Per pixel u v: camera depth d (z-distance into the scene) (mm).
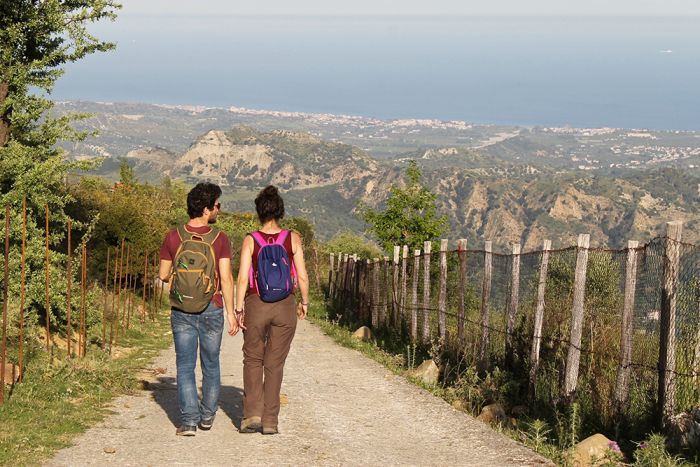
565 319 10352
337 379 11039
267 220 7223
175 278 7137
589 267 10570
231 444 6961
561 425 8109
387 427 7895
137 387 9836
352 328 21000
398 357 13180
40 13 15172
